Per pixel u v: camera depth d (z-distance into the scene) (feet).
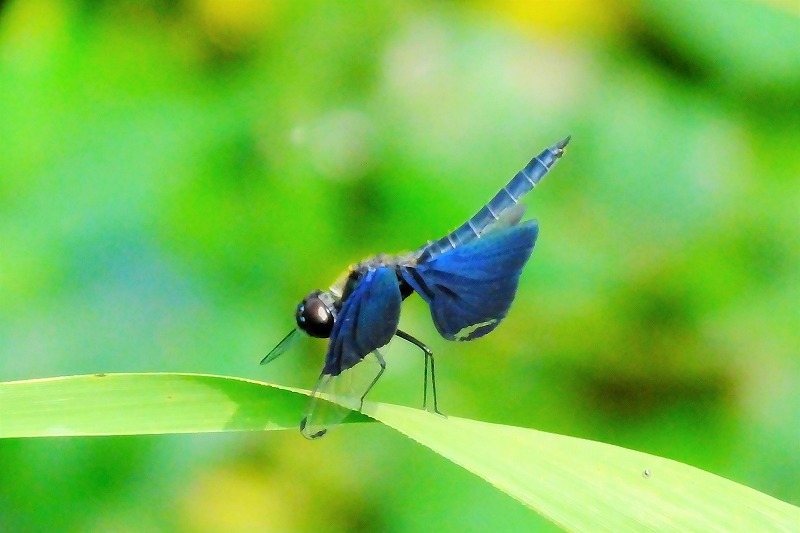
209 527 3.24
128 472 3.24
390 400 3.27
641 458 3.09
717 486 3.09
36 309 3.26
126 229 3.28
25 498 3.23
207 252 3.28
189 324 3.27
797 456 3.27
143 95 3.30
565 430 3.28
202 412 3.10
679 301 3.30
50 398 3.10
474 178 3.30
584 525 3.08
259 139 3.30
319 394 3.11
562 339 3.29
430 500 3.25
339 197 3.29
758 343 3.29
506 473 3.09
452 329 3.16
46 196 3.28
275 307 3.28
